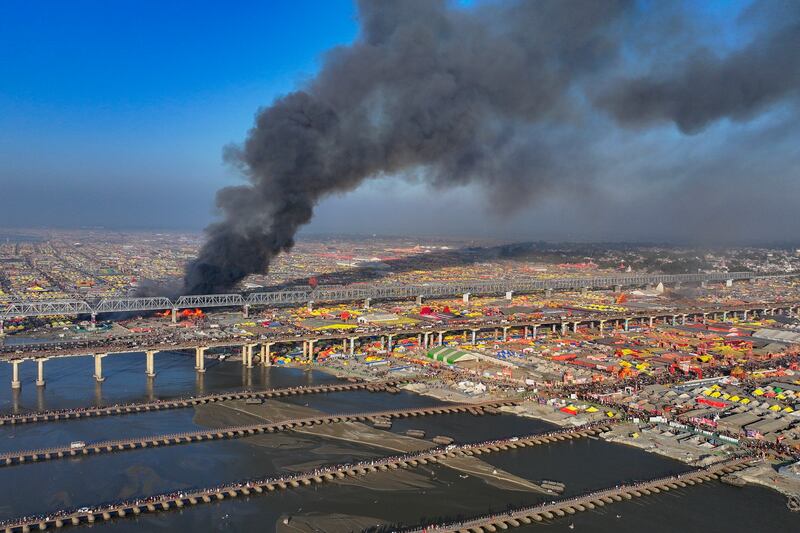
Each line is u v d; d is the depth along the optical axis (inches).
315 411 6796.3
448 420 6707.7
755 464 5556.1
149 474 5182.1
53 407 6781.5
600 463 5615.2
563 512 4734.3
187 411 6806.1
